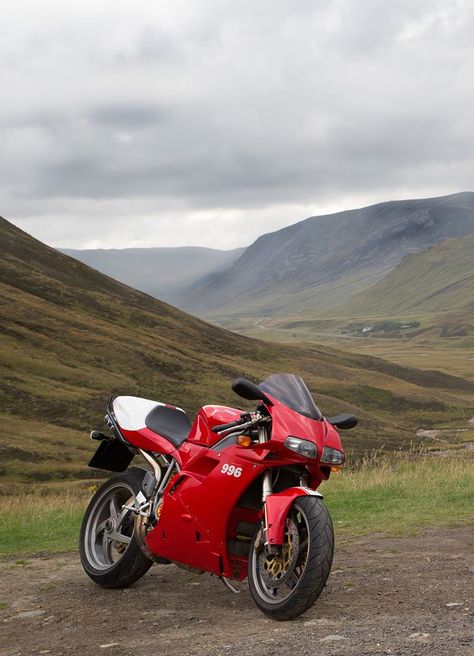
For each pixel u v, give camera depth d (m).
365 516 11.62
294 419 5.72
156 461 6.99
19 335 122.94
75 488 54.41
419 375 187.75
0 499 20.84
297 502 5.66
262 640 5.08
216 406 6.60
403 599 6.07
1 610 6.70
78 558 9.19
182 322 174.38
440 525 10.30
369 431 106.00
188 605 6.38
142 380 120.75
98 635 5.68
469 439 100.75
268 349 173.50
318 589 5.43
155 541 6.58
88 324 140.38
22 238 191.25
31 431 84.62
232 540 6.10
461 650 4.45
